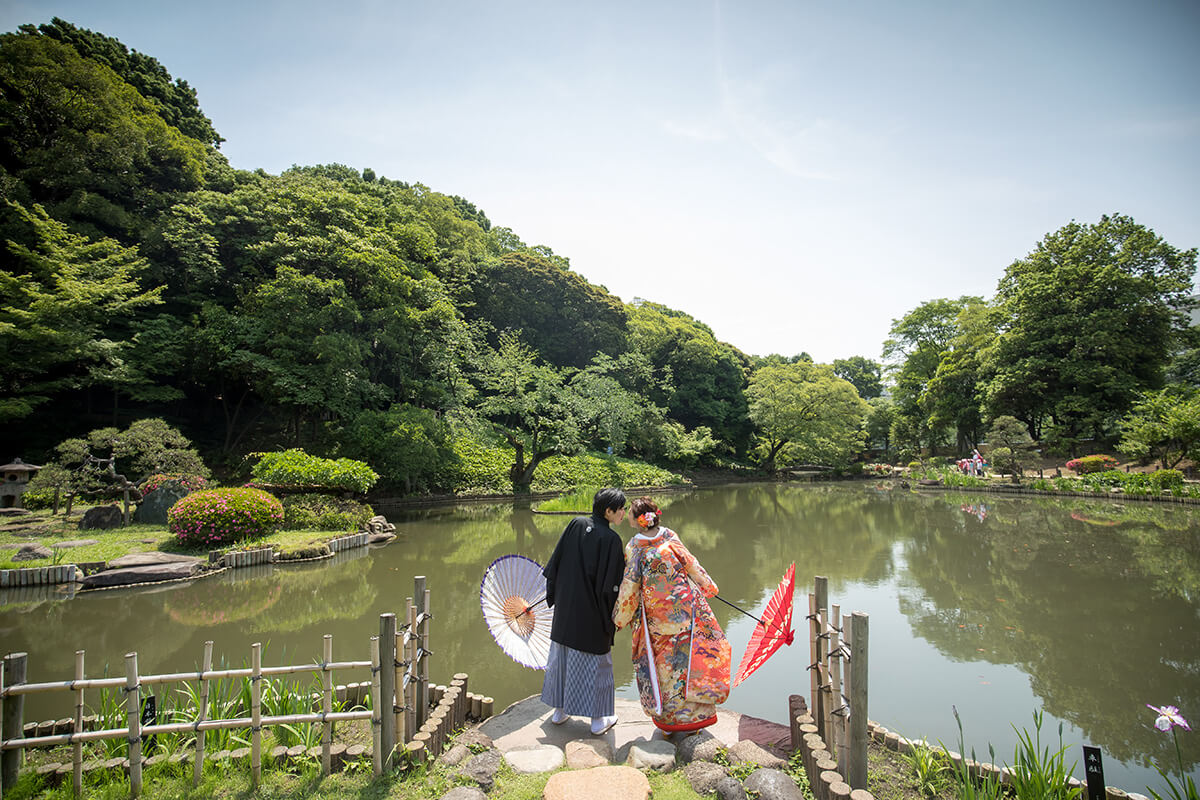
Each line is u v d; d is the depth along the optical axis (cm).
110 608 743
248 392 2033
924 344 3559
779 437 3303
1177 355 2855
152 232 1802
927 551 1110
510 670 550
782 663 577
